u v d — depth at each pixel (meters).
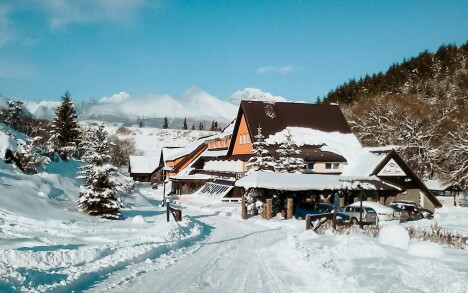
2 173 28.72
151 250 14.95
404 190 41.25
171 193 66.25
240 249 17.80
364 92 131.62
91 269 11.31
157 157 99.25
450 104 83.25
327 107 52.34
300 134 47.25
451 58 135.88
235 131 51.47
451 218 36.16
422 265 12.08
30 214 23.33
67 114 61.00
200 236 22.06
